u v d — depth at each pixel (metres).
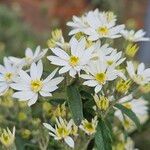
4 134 0.27
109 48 0.27
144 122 0.38
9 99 0.34
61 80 0.26
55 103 0.27
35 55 0.29
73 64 0.26
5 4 1.03
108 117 0.29
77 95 0.26
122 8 0.79
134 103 0.32
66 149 0.27
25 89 0.26
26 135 0.32
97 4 0.79
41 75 0.27
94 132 0.27
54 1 1.01
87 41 0.28
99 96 0.27
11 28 0.88
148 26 0.88
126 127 0.33
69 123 0.27
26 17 1.01
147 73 0.28
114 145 0.36
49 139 0.30
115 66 0.27
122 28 0.29
